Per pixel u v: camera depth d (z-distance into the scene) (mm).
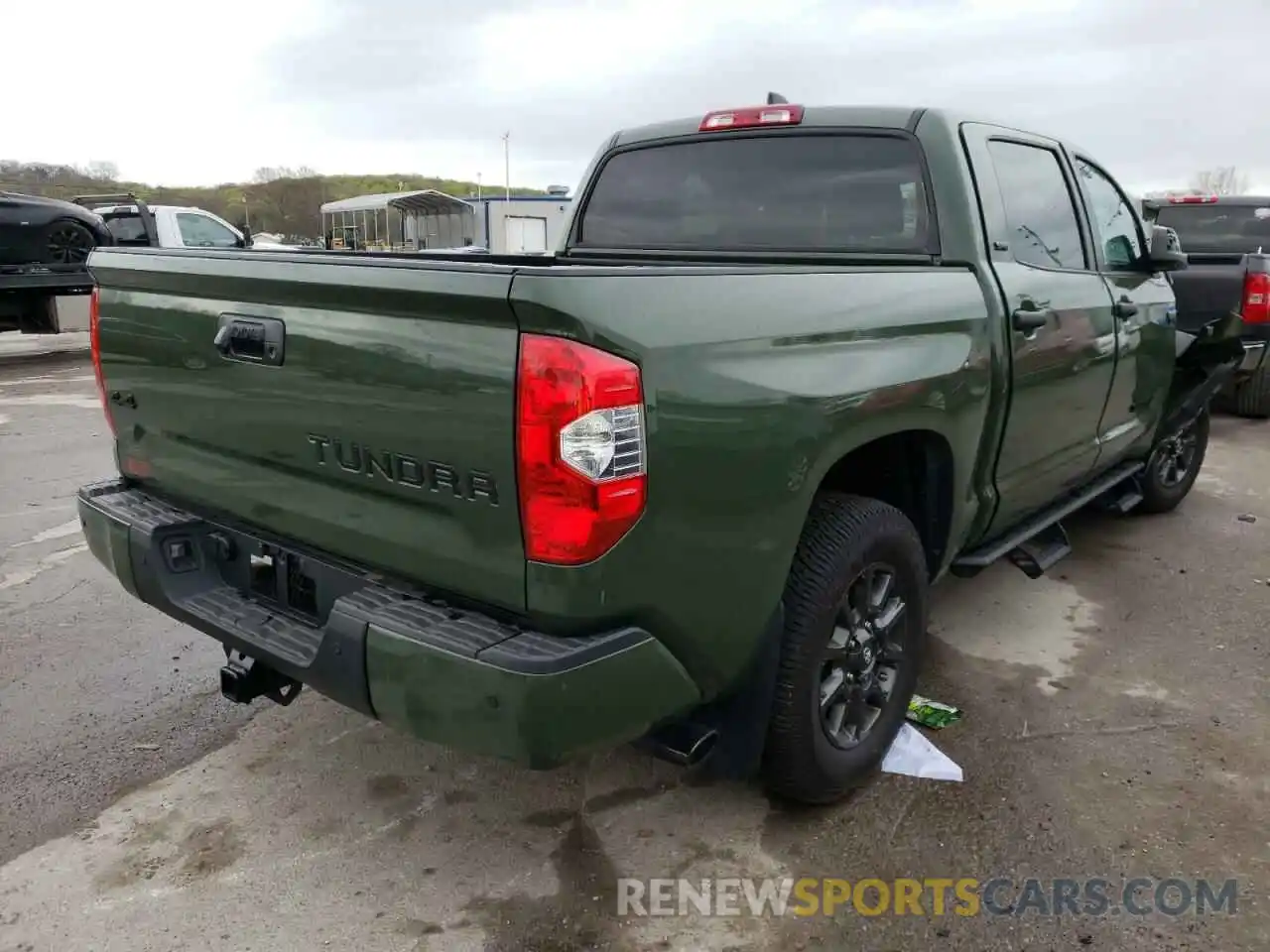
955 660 3934
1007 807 2947
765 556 2363
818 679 2686
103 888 2604
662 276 2139
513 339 1988
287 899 2562
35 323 12438
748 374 2258
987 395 3180
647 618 2184
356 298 2199
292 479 2537
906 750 3234
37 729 3395
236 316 2535
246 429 2607
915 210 3387
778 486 2346
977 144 3471
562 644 2090
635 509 2053
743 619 2375
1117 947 2408
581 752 2113
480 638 2121
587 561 2029
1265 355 8094
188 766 3178
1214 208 9602
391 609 2273
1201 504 6156
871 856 2740
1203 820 2887
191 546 2914
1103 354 4051
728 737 2635
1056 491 4105
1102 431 4332
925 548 3238
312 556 2584
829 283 2580
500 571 2125
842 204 3555
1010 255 3451
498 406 2018
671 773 3137
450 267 2041
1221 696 3648
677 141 3982
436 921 2486
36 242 11727
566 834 2832
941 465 3088
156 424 2945
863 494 3184
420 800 2994
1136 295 4461
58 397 9984
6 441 7762
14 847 2766
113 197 14234
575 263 3936
